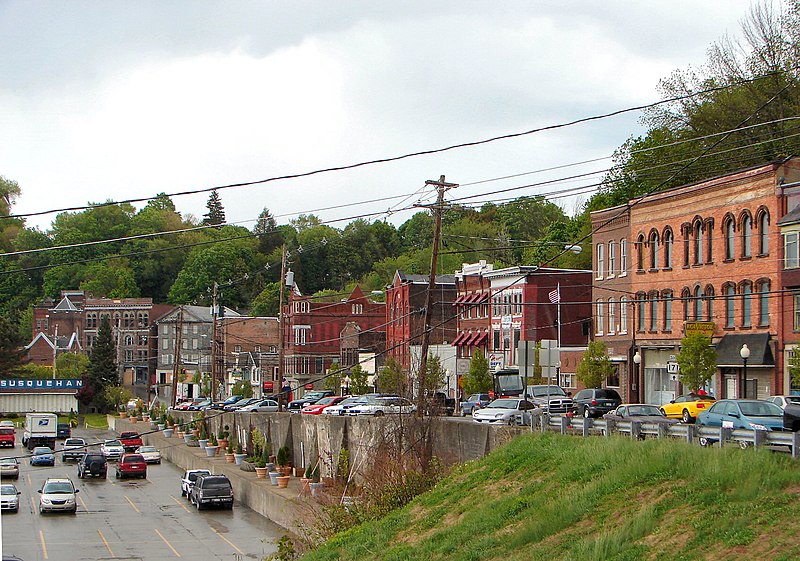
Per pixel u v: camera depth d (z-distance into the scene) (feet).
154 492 226.17
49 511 190.90
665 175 256.73
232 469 228.22
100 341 484.33
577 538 76.28
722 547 63.62
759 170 178.19
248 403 312.09
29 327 592.19
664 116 271.90
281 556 122.11
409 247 629.92
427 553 89.66
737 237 184.34
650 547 68.44
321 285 611.47
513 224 497.87
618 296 224.12
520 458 107.24
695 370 175.11
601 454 94.17
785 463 75.97
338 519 122.01
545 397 185.57
